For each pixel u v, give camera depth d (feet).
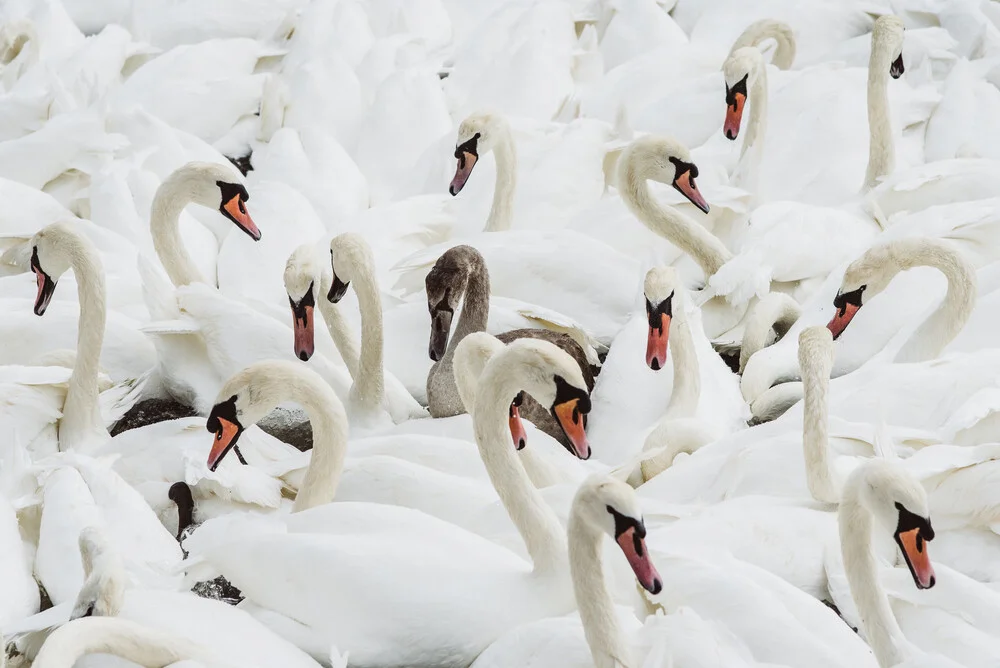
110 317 51.06
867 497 30.83
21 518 39.83
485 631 32.78
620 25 75.92
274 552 34.19
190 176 51.42
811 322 48.96
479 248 51.55
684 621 29.91
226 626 32.37
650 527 36.22
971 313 45.06
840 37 73.56
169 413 47.60
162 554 38.01
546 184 57.82
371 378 46.44
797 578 34.76
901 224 50.72
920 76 67.36
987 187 53.67
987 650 31.22
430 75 68.74
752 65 54.54
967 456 35.99
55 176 62.44
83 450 45.78
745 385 47.42
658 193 55.01
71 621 30.25
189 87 70.85
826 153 59.11
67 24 79.56
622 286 50.06
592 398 46.19
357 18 77.46
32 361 49.06
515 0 78.48
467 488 38.45
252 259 55.93
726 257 52.31
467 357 40.09
